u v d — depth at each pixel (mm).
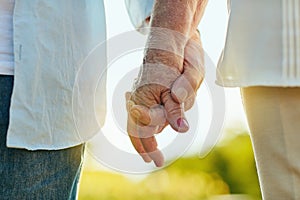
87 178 3602
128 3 1267
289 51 1101
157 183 3852
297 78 1100
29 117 1119
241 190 4457
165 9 1145
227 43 1146
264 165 1155
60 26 1151
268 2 1109
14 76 1109
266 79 1111
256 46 1116
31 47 1123
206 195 4266
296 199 1130
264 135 1147
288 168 1133
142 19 1271
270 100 1133
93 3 1207
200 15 1208
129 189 3678
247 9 1124
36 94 1127
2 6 1108
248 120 1172
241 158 4496
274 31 1107
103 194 3641
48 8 1141
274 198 1149
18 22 1116
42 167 1145
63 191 1181
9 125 1104
